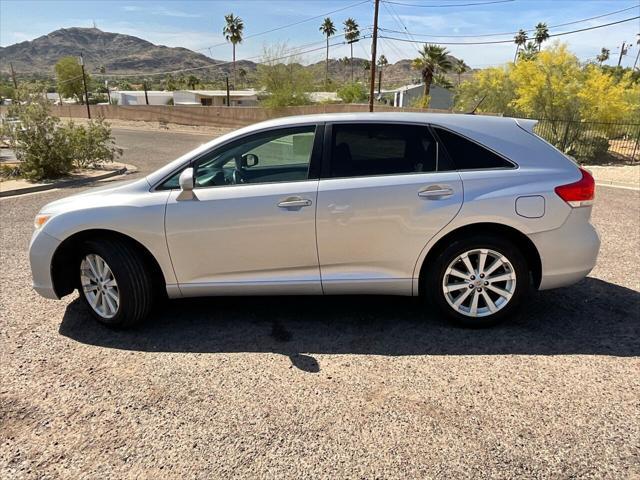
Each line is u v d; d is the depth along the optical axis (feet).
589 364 10.56
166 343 11.92
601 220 25.31
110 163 58.80
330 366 10.70
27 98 44.39
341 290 12.11
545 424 8.63
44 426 8.87
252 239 11.75
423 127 11.90
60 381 10.32
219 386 10.02
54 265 12.64
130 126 148.25
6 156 61.67
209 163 12.23
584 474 7.48
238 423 8.84
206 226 11.72
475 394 9.55
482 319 12.07
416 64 142.10
